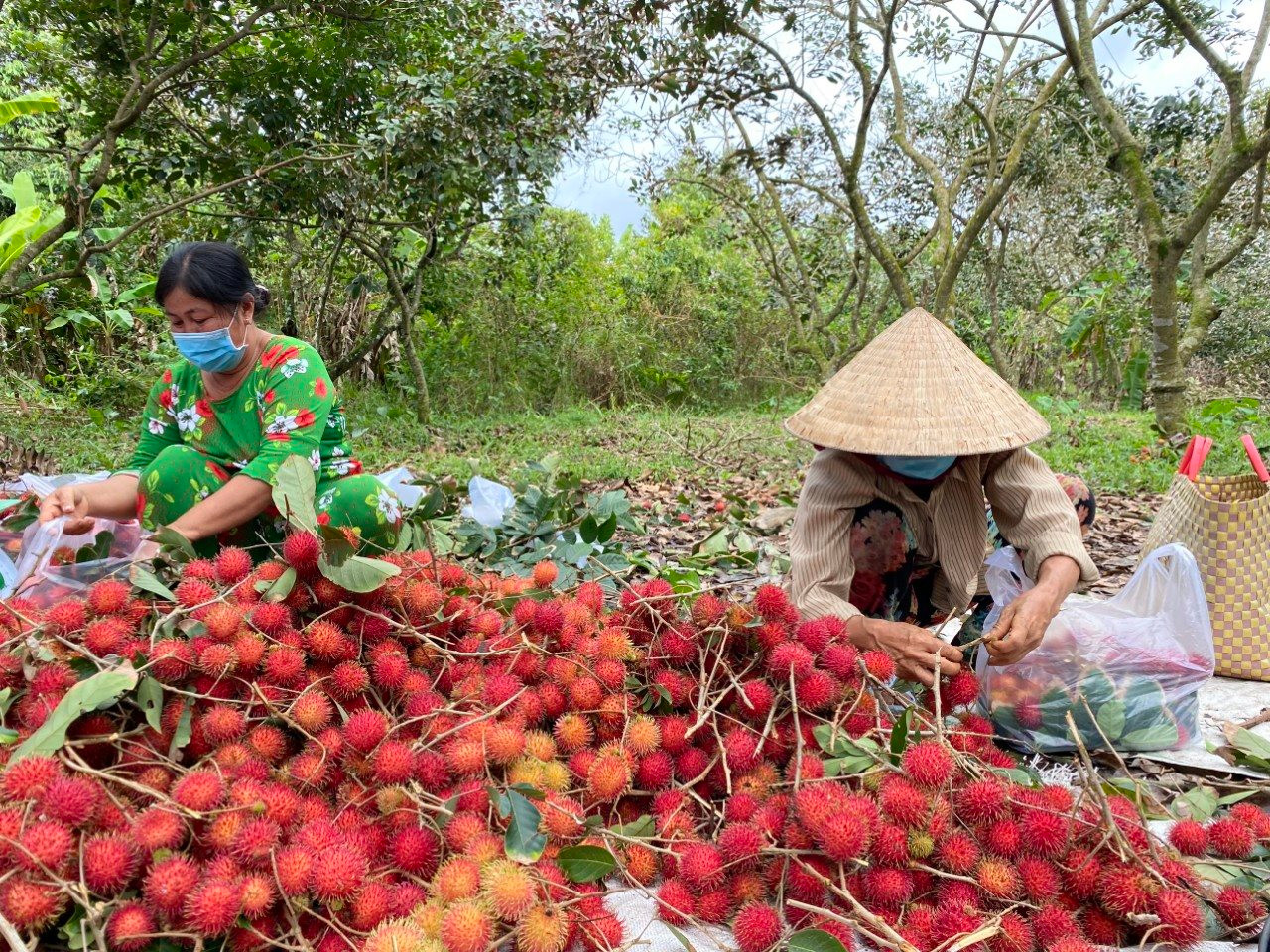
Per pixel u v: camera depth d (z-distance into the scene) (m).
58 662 1.65
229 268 2.51
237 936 1.30
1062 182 12.45
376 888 1.35
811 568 2.26
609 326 14.51
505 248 11.96
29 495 2.78
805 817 1.48
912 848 1.51
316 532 1.99
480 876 1.36
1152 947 1.50
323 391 2.64
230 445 2.75
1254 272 15.91
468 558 3.34
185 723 1.61
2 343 9.59
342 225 9.07
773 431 9.80
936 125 12.46
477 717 1.64
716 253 16.64
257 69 7.84
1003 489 2.31
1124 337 13.98
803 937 1.35
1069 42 7.90
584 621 1.97
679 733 1.79
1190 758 2.34
